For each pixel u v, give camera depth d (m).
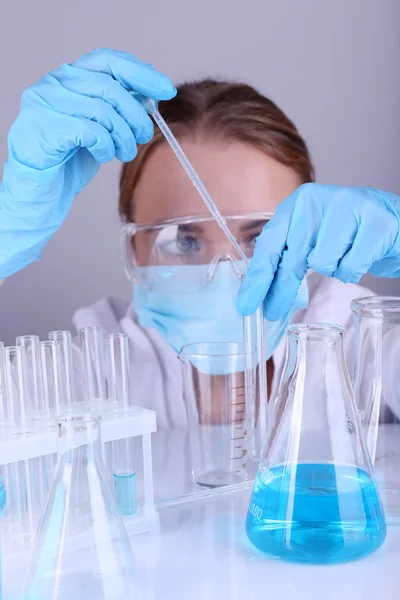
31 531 0.79
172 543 0.79
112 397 0.92
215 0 2.13
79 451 0.58
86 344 0.94
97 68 0.94
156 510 0.89
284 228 0.96
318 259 0.95
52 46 2.06
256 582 0.68
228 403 0.99
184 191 1.82
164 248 1.75
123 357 0.91
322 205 0.95
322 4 2.20
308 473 0.68
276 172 1.84
